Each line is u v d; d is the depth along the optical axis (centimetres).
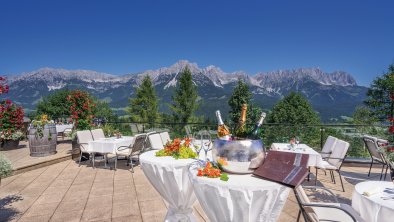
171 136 654
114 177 527
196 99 4028
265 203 154
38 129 658
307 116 3772
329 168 435
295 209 361
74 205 381
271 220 163
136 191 440
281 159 175
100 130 686
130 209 366
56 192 438
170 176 221
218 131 205
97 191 441
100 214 350
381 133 467
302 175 153
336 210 244
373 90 2908
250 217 157
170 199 233
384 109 2698
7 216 344
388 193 223
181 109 3975
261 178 167
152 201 394
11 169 342
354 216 192
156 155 250
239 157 171
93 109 771
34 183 488
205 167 177
